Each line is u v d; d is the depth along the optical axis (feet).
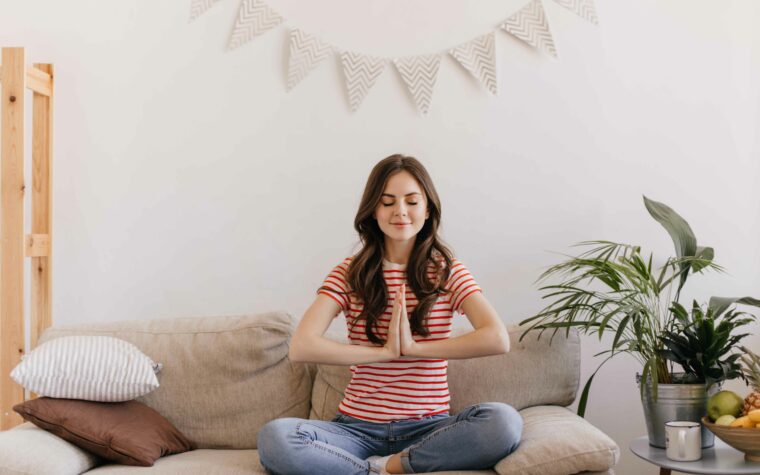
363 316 6.75
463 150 8.50
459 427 6.04
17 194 7.69
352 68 8.50
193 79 8.60
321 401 7.34
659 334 7.82
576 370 7.42
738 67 8.42
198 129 8.60
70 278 8.62
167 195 8.62
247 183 8.59
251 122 8.58
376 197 6.71
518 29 8.43
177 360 7.39
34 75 7.99
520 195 8.49
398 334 6.36
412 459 6.15
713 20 8.41
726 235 8.45
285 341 7.50
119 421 6.66
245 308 8.60
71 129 8.61
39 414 6.53
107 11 8.61
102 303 8.63
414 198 6.67
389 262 6.92
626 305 7.06
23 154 7.70
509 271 8.49
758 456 6.61
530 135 8.49
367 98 8.52
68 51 8.61
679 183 8.46
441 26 8.50
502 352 6.41
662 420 7.09
